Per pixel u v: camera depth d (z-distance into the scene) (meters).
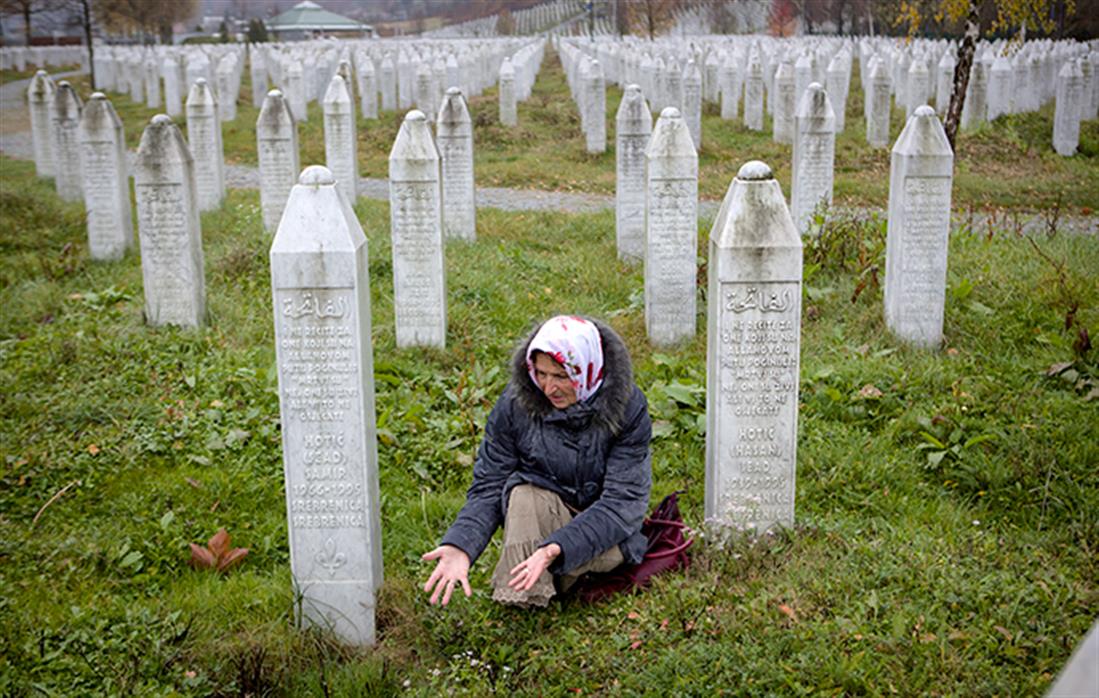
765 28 63.31
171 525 6.05
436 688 4.38
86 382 8.15
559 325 4.57
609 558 4.83
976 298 9.70
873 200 17.39
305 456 4.75
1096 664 1.66
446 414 7.64
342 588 4.86
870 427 7.32
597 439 4.70
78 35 66.38
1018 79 24.72
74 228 13.95
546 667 4.37
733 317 5.23
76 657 4.67
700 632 4.43
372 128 26.16
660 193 9.25
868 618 4.48
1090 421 6.89
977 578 4.83
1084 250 11.48
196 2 74.25
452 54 31.80
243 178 21.00
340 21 94.12
